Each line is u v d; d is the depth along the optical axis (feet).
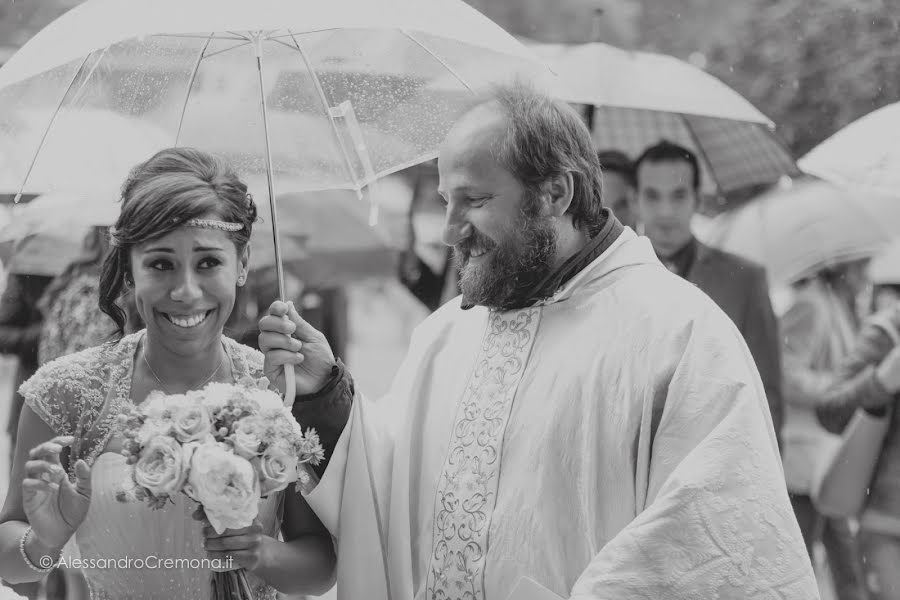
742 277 28.32
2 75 14.32
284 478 14.01
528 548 14.76
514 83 15.38
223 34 16.12
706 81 29.71
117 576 15.48
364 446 15.99
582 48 29.86
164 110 16.52
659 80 29.19
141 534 15.38
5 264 25.99
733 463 14.01
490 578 14.92
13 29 42.50
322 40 16.66
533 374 15.31
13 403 25.94
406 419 16.22
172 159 15.14
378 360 38.40
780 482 14.19
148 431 13.74
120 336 16.16
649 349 14.79
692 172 28.43
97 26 13.82
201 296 14.85
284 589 15.93
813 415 28.12
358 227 33.30
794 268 29.91
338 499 15.98
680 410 14.42
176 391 15.65
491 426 15.35
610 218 15.69
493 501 15.11
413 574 15.84
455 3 15.06
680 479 14.01
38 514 14.43
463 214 15.16
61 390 15.56
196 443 13.71
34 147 15.84
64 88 15.88
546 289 15.44
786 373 28.66
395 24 13.84
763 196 31.27
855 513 25.31
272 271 32.17
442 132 17.02
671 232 28.43
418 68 16.99
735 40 46.91
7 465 26.11
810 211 30.40
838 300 29.55
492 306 15.60
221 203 14.88
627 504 14.65
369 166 16.96
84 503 14.40
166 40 16.22
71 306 25.40
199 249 14.76
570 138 15.14
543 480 14.85
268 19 13.46
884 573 24.95
